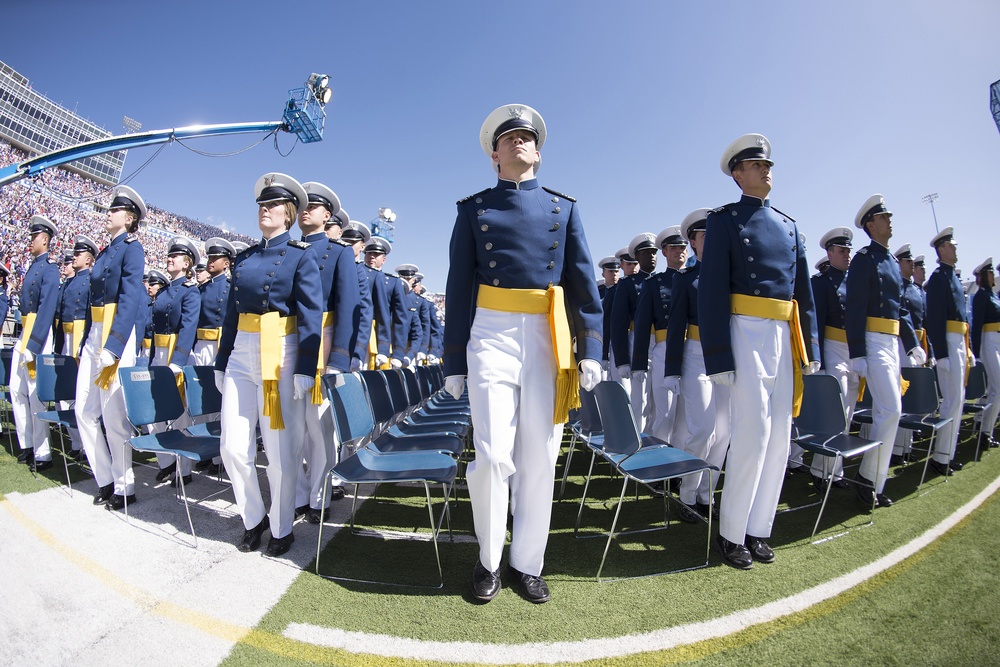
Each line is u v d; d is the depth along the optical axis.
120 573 2.53
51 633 2.01
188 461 4.39
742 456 2.72
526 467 2.42
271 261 3.04
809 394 3.73
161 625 2.09
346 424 3.11
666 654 1.93
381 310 6.12
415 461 2.97
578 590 2.44
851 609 2.21
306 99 16.56
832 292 4.47
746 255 2.82
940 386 5.01
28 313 4.94
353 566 2.68
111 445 3.48
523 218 2.41
